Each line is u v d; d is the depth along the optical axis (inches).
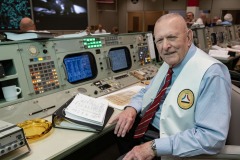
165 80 50.6
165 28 42.4
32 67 54.5
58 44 61.6
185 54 44.8
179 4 354.0
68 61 63.6
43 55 57.4
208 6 341.1
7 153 35.5
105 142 90.4
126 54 84.4
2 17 178.2
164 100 46.3
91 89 66.0
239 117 42.8
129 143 57.2
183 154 37.0
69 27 238.1
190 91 40.8
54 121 45.9
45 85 56.6
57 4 221.6
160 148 37.8
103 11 360.8
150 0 374.0
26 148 37.7
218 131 35.7
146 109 53.8
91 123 45.4
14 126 35.9
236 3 319.6
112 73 76.5
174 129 42.4
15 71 51.4
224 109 37.0
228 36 223.9
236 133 43.5
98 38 73.6
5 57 49.7
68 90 61.5
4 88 50.3
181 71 43.9
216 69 40.1
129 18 400.8
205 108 38.1
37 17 206.7
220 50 158.6
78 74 65.9
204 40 171.6
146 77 83.5
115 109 56.5
